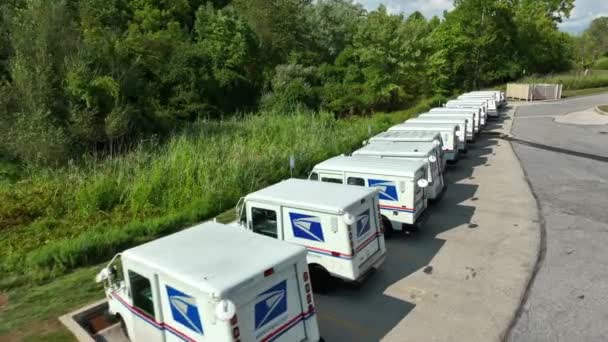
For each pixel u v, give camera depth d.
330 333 7.96
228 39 42.06
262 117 31.78
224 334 5.46
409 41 40.09
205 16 43.66
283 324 6.14
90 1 34.75
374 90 40.59
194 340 5.88
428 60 44.41
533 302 8.56
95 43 23.88
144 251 6.78
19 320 8.43
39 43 21.16
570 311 8.20
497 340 7.50
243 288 5.62
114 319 8.17
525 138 25.25
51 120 20.36
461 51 55.28
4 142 19.17
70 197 15.09
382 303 8.87
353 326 8.13
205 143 21.00
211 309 5.50
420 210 11.96
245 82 41.25
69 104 21.17
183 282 5.79
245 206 9.84
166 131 25.94
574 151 21.25
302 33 54.53
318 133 24.11
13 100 20.45
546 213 13.30
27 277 10.27
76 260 11.07
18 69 20.33
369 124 26.58
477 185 16.86
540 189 15.72
